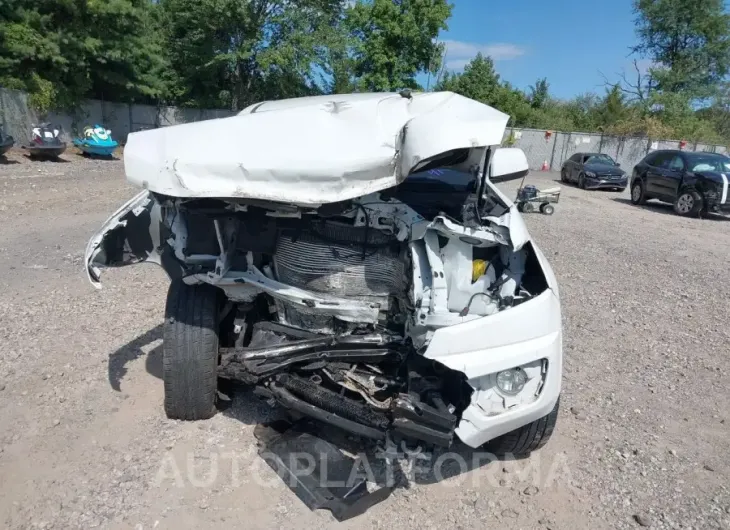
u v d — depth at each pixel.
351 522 2.95
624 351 5.46
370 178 2.89
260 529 2.87
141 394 4.04
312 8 31.48
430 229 3.08
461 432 2.97
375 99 3.33
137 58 26.12
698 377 4.95
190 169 3.05
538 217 13.73
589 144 32.59
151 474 3.21
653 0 45.12
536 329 3.09
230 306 3.71
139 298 5.99
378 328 3.32
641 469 3.55
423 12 35.12
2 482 3.09
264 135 3.06
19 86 21.41
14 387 4.05
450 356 2.88
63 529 2.79
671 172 16.28
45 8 22.09
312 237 3.30
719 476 3.53
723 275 8.78
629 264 9.20
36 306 5.59
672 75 43.84
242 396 4.07
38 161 18.91
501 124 2.88
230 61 30.66
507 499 3.20
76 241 8.23
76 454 3.36
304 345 3.26
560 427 4.00
